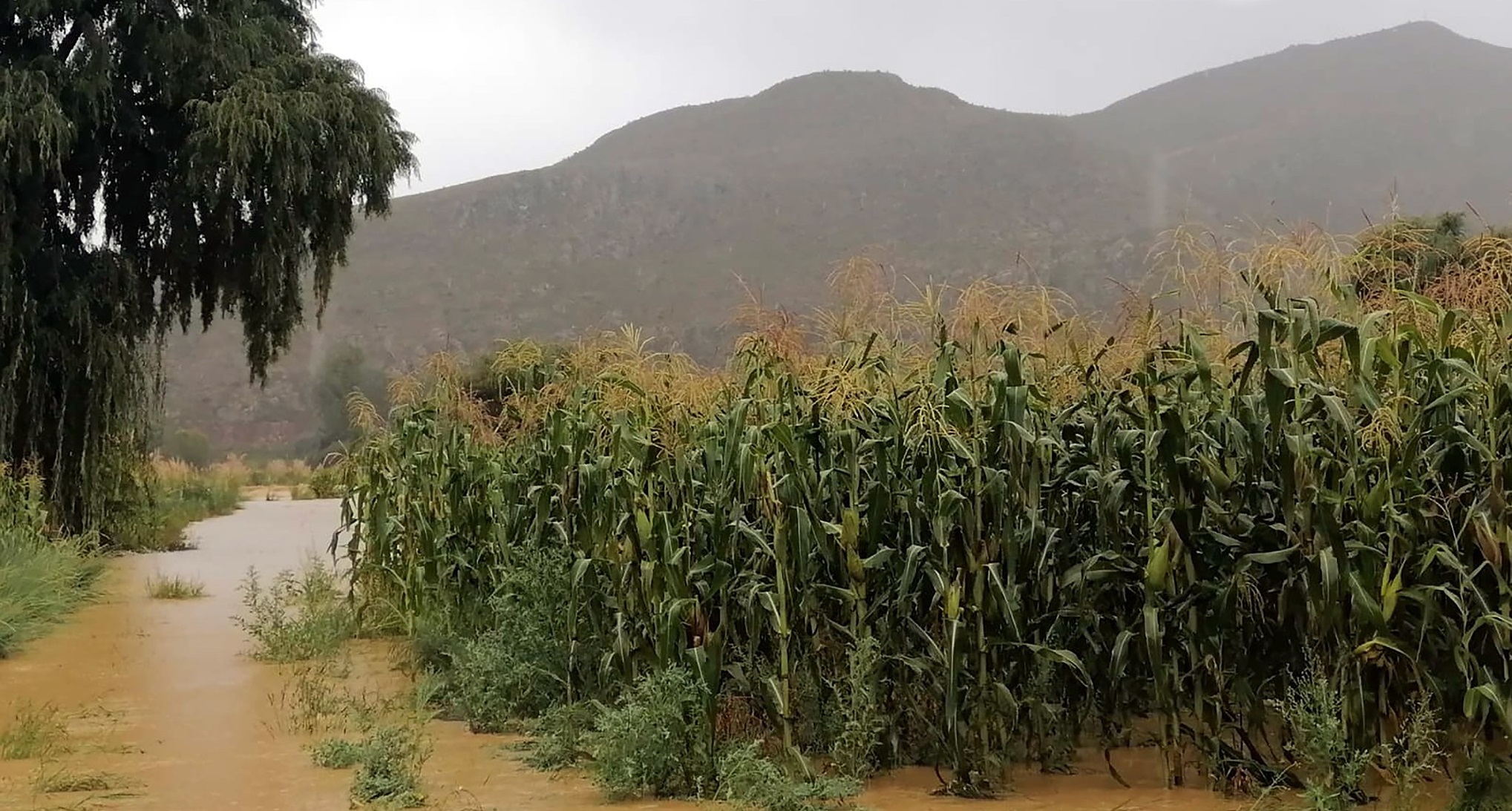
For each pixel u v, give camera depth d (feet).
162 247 77.56
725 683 26.21
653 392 30.07
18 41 72.79
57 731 29.35
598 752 24.58
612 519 28.91
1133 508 24.70
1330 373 23.58
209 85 74.95
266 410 315.99
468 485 39.63
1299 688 22.45
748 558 26.07
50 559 55.42
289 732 29.81
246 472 216.95
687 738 24.36
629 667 27.50
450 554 39.32
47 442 73.00
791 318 26.94
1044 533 24.36
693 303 331.77
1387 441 21.80
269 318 78.89
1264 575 23.54
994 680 23.65
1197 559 23.57
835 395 24.90
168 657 41.11
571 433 33.06
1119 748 27.45
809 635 25.48
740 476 24.90
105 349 72.84
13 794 24.18
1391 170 355.15
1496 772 21.25
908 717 25.96
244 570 71.97
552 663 30.63
